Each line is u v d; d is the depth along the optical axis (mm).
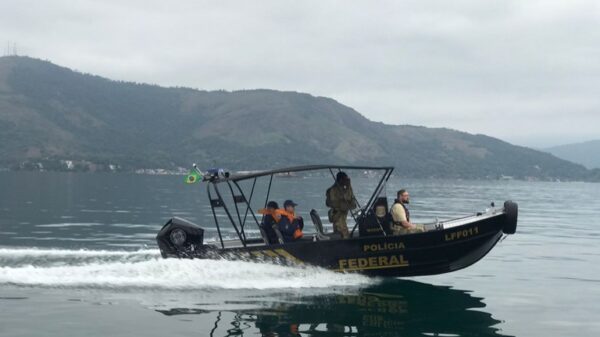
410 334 7852
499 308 9414
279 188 57156
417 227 11734
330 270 11000
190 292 9727
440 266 11203
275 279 10828
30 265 11469
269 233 11484
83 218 23219
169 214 26281
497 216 11250
